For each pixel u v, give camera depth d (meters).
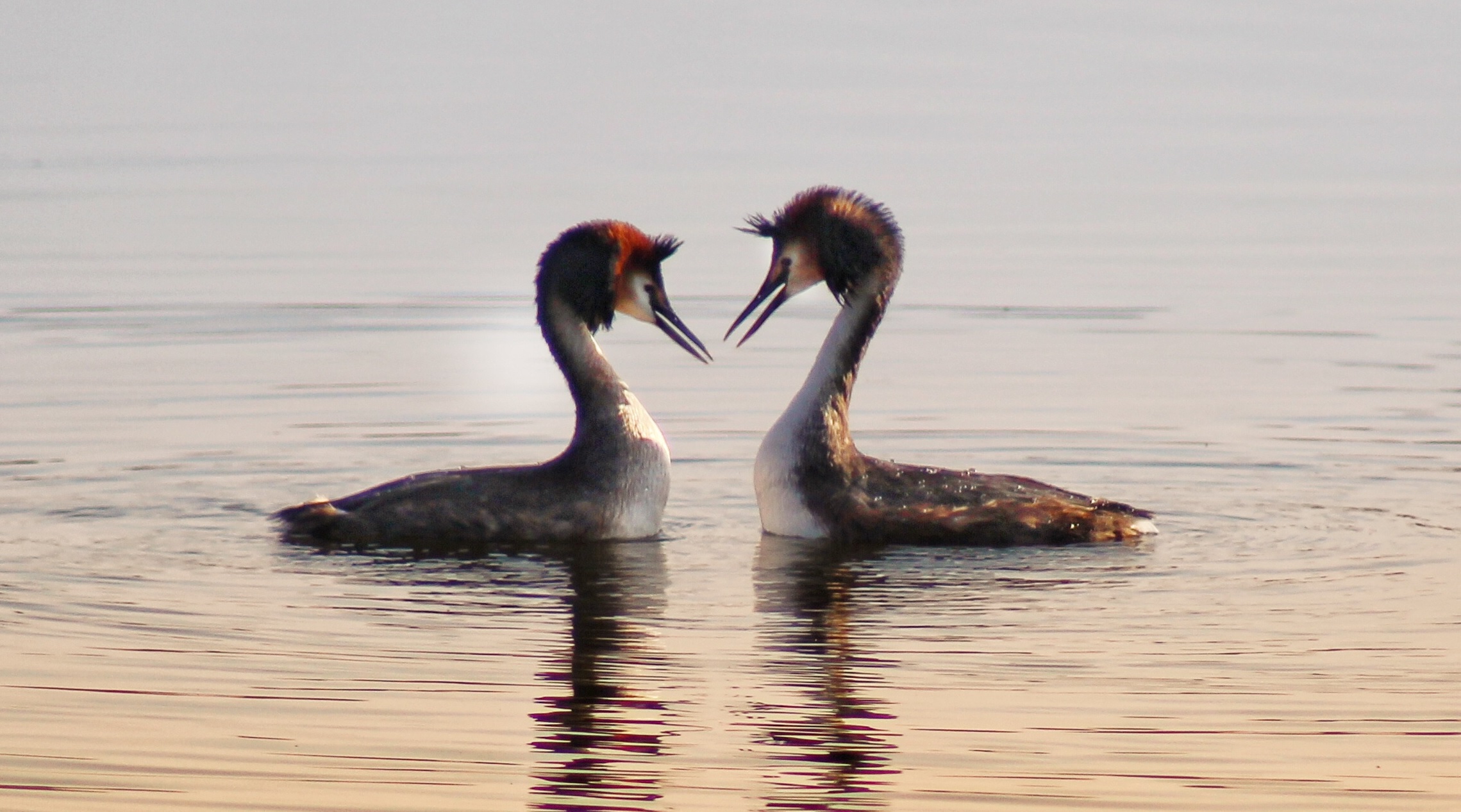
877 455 16.38
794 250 14.40
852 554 13.33
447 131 34.47
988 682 10.80
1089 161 31.41
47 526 13.90
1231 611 11.97
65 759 9.80
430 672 10.94
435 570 12.89
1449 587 12.44
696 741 10.05
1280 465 15.94
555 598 12.27
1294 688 10.66
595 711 10.33
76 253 24.94
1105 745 9.93
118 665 10.99
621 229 14.27
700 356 14.60
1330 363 19.61
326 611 11.97
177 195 28.72
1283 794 9.41
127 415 17.53
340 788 9.51
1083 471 15.81
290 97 38.16
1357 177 29.73
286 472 15.65
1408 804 9.30
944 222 26.78
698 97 37.81
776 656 11.17
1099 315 21.81
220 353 20.20
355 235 26.16
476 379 19.34
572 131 34.41
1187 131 33.78
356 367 19.75
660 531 14.06
